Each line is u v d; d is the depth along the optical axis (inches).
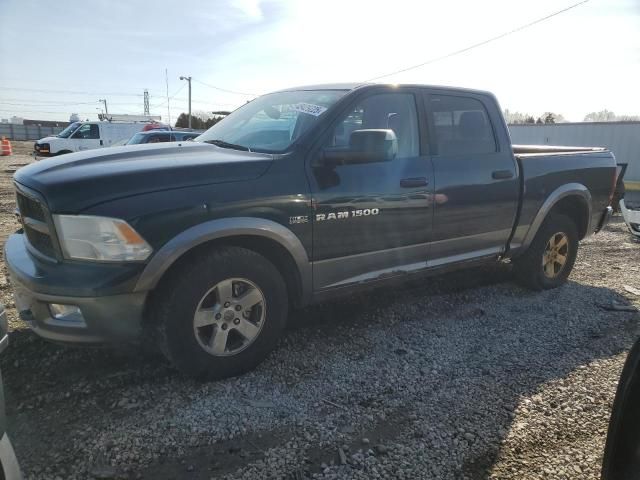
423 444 104.2
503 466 98.3
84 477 92.0
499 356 144.4
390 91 153.8
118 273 106.9
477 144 173.2
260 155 133.0
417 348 148.1
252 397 119.3
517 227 184.4
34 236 120.1
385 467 97.0
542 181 187.8
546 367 138.2
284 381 127.3
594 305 188.1
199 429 106.5
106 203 107.2
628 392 78.1
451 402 120.0
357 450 102.0
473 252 175.3
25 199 119.4
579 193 200.1
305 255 132.7
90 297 106.0
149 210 109.3
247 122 161.9
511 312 178.7
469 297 192.5
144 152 131.8
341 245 139.2
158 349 138.3
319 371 132.9
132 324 112.1
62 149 866.1
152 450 99.7
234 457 98.8
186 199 113.7
